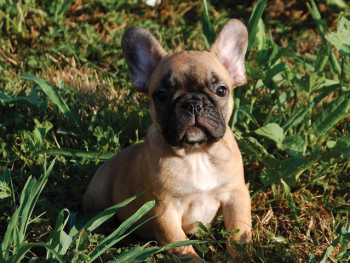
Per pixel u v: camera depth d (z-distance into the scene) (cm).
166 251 144
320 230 148
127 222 139
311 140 160
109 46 191
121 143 166
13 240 137
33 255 144
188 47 191
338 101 156
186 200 145
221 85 146
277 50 161
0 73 182
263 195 154
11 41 193
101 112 172
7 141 165
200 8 215
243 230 144
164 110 145
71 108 170
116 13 201
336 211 151
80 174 159
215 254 143
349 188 155
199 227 143
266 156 151
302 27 205
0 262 134
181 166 144
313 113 163
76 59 189
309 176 156
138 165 149
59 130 165
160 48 151
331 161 153
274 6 217
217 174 145
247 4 219
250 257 141
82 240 137
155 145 145
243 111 155
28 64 186
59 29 194
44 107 170
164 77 145
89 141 164
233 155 146
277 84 169
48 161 161
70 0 197
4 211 151
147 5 212
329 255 140
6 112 172
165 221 144
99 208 155
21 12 194
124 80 181
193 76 144
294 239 146
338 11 198
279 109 164
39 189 140
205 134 143
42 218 150
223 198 146
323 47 164
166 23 206
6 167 158
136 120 169
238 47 152
